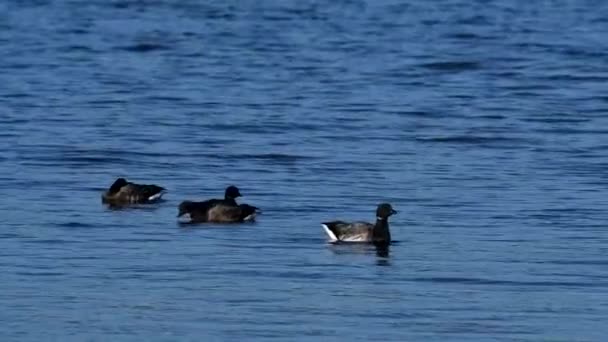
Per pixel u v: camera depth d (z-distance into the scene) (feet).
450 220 99.86
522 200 106.42
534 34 235.61
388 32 238.27
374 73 187.11
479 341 72.64
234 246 91.66
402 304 78.89
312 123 143.84
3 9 268.21
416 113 151.84
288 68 192.03
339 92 168.25
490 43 222.69
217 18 259.60
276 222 99.04
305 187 111.45
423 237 94.79
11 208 102.68
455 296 80.59
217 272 85.20
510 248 91.66
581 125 144.15
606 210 102.83
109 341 72.23
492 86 175.73
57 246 91.15
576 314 77.36
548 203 105.40
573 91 171.42
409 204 105.19
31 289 81.05
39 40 224.12
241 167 119.85
